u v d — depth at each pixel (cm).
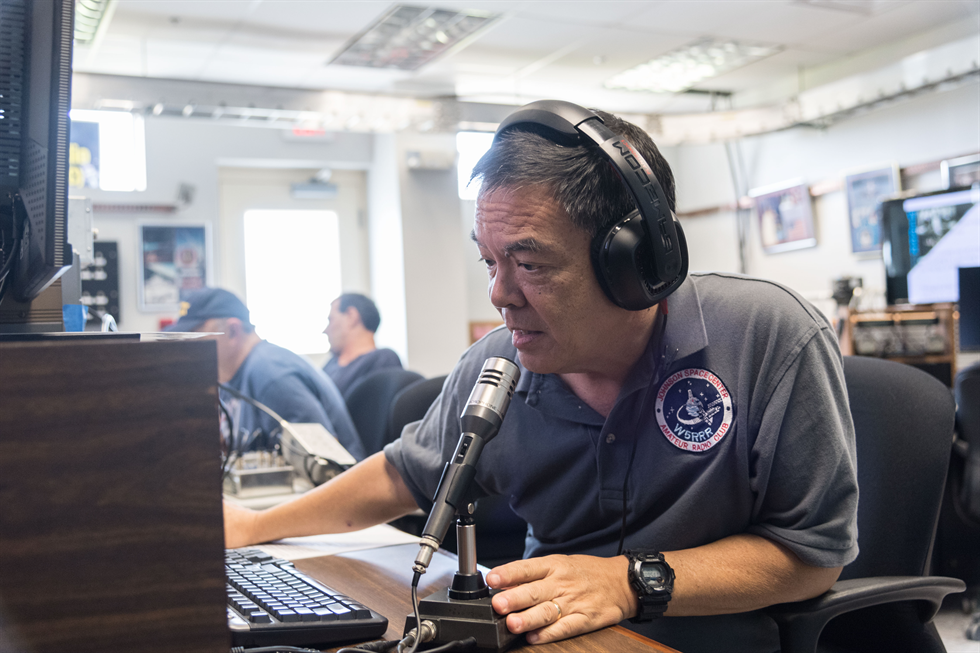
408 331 579
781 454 85
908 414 104
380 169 604
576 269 75
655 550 89
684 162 690
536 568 72
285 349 257
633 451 91
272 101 440
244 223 593
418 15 420
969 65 426
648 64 519
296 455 185
